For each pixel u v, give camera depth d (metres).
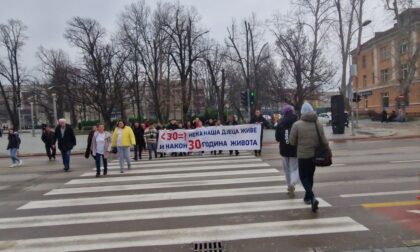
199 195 8.49
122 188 9.77
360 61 72.44
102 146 12.16
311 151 6.82
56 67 65.75
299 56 41.66
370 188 8.49
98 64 52.84
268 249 5.13
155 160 16.08
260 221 6.33
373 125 38.12
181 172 12.11
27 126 97.50
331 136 25.14
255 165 13.00
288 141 7.33
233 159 15.09
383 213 6.49
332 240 5.32
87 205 8.01
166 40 48.41
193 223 6.40
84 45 53.62
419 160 12.77
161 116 51.25
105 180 11.23
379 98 65.00
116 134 12.89
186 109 46.03
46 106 70.81
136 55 51.66
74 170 14.10
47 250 5.43
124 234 5.98
